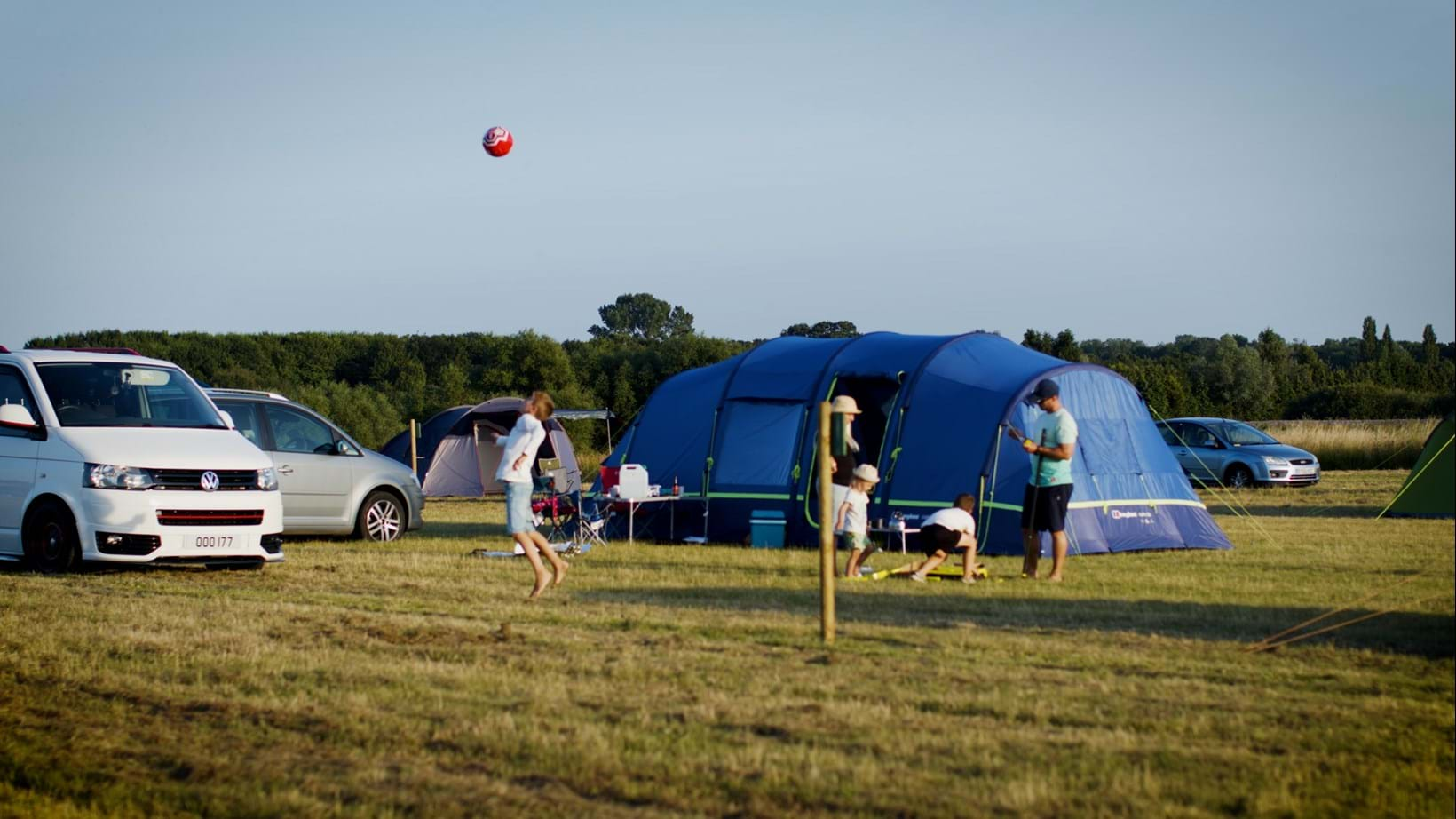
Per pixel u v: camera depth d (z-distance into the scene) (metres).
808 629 31.47
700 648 29.31
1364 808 18.47
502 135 56.03
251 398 55.97
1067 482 42.81
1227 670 26.61
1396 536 57.09
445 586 40.38
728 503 57.34
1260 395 195.38
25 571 44.66
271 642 30.62
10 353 47.94
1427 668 26.56
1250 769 20.03
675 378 64.06
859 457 57.47
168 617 33.97
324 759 21.77
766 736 22.23
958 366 55.38
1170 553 51.25
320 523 56.28
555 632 31.61
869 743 21.55
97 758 22.31
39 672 27.89
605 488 57.34
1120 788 19.17
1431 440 45.38
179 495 43.28
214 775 21.20
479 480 101.31
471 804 19.41
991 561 48.91
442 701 24.91
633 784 19.92
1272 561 47.53
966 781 19.70
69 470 43.53
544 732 22.62
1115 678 25.91
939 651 28.67
